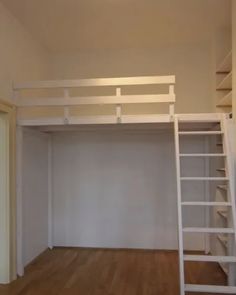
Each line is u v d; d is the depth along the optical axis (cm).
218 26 485
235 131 386
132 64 566
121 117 419
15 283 402
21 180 436
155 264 477
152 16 450
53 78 579
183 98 554
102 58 573
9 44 427
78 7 421
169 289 379
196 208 548
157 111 560
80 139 575
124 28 488
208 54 550
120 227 564
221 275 427
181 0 406
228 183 357
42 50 548
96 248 565
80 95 576
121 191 566
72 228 574
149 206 560
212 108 533
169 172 557
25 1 402
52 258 507
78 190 574
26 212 469
